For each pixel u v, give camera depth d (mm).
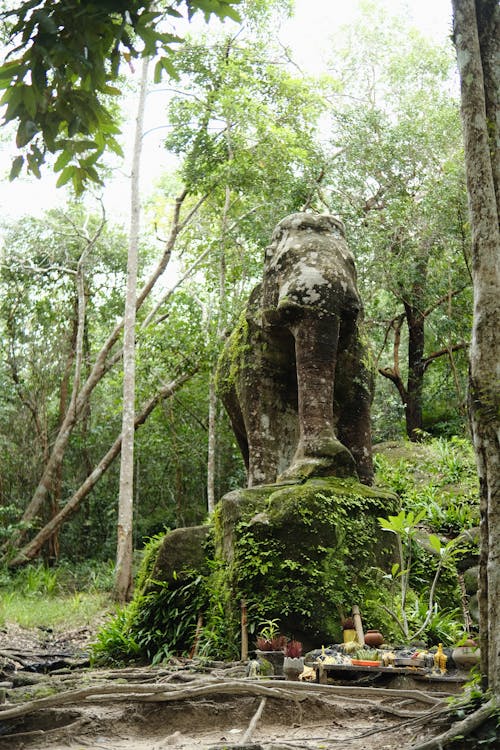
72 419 16500
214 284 16484
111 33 3938
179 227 16281
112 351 19031
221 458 17422
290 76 15586
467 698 3678
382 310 17312
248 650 5934
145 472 18578
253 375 7262
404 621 5898
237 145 14766
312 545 6125
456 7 4023
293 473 6543
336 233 7266
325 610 5996
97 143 4238
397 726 3883
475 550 7734
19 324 18062
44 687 4930
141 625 6898
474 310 3854
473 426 3779
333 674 5062
